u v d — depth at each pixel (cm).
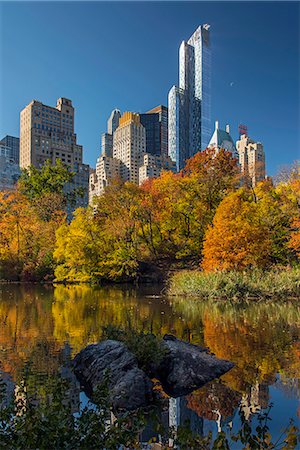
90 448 466
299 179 3575
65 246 3975
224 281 2364
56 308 1992
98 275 3934
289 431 643
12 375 884
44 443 438
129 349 925
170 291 2653
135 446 584
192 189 4166
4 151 12506
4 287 3394
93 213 4672
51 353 1076
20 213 4391
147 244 4219
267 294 2319
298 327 1453
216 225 2727
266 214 3488
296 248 3078
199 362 912
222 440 566
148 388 789
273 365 980
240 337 1288
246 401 767
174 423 673
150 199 4141
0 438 452
